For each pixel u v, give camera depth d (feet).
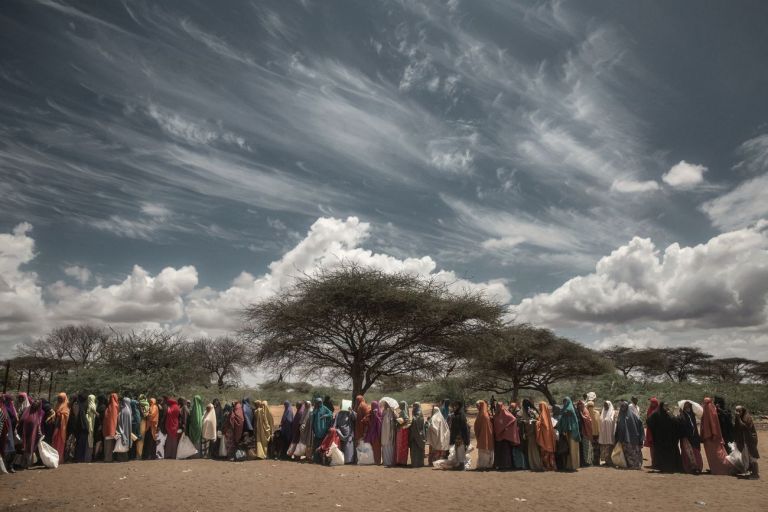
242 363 201.05
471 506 32.17
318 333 86.38
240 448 51.75
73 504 32.58
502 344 94.68
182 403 54.60
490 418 47.52
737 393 102.22
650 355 201.16
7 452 43.37
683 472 44.68
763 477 42.04
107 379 72.90
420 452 48.55
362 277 83.71
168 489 36.96
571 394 132.57
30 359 150.30
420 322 83.35
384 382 100.17
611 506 32.12
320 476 42.73
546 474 44.04
